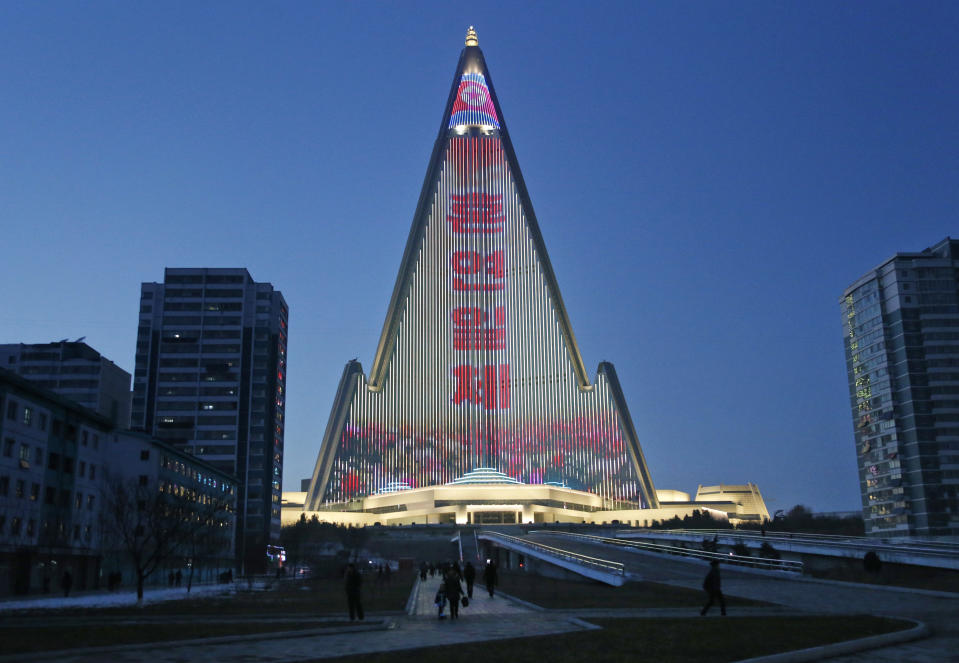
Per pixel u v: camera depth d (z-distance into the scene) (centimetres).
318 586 9275
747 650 2766
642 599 5394
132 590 8875
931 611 4472
